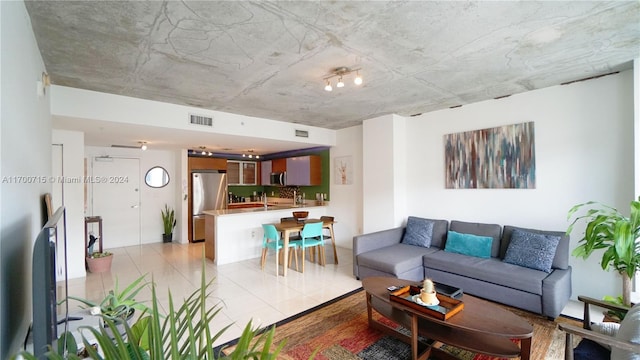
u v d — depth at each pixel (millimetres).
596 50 2475
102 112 3369
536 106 3514
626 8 1861
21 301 1354
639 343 1431
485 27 2084
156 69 2756
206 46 2320
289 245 4367
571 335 1645
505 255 3355
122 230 6152
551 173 3408
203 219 6711
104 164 5953
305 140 5578
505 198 3768
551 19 1989
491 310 2168
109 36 2131
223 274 4238
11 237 1183
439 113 4441
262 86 3277
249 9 1832
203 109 4203
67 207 4023
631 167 2898
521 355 1924
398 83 3246
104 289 3646
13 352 1196
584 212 3170
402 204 4777
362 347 2387
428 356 2252
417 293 2521
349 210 5891
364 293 3492
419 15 1925
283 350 2342
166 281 3928
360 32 2137
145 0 1713
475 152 4039
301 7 1816
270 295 3439
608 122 3033
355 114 4691
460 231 3912
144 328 1256
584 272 3174
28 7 1725
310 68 2791
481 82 3244
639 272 2566
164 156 6703
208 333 923
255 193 8328
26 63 1637
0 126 1040
